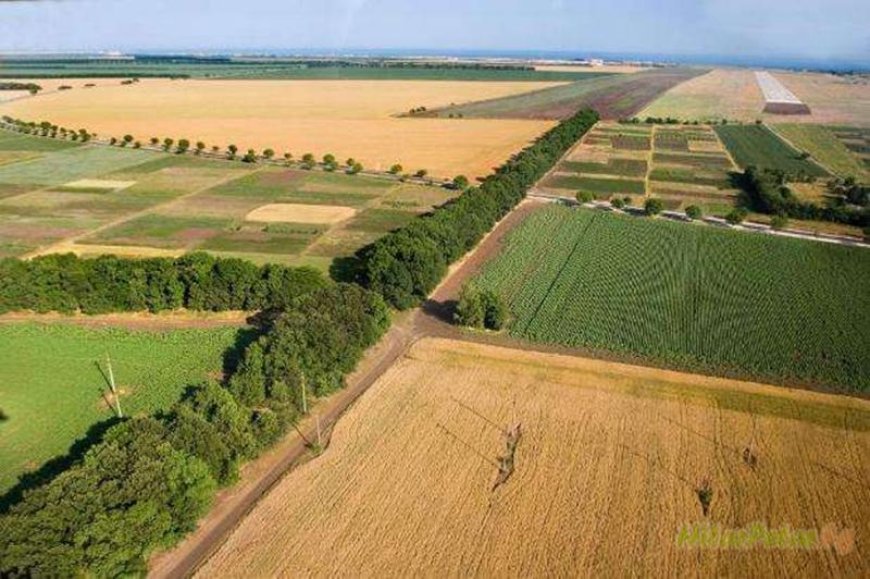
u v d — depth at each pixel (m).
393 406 57.50
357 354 62.47
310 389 57.41
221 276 74.50
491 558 41.38
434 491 47.16
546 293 81.62
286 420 53.50
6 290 74.06
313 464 50.03
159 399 59.12
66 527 37.62
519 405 57.69
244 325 73.31
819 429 54.38
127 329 72.38
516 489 47.38
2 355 66.69
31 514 37.31
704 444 52.41
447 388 60.38
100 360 65.88
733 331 71.75
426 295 78.50
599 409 57.12
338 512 45.12
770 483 48.06
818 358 66.06
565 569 40.66
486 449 51.78
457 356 66.06
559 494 46.88
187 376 62.88
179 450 44.41
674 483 48.00
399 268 75.25
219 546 42.38
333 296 65.69
